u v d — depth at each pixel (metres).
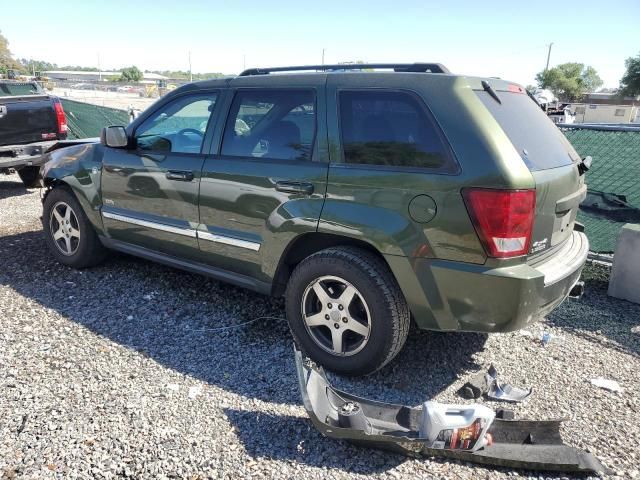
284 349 3.77
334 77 3.48
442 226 2.97
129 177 4.53
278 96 3.71
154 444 2.72
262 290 3.89
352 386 3.36
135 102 40.91
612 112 57.56
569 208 3.41
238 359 3.62
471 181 2.88
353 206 3.25
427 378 3.49
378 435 2.63
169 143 4.33
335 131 3.38
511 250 2.88
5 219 7.37
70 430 2.79
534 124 3.47
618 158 5.71
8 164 8.40
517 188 2.82
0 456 2.59
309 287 3.49
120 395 3.13
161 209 4.34
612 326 4.35
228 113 3.96
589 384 3.47
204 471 2.55
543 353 3.88
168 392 3.19
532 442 2.80
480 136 2.92
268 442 2.78
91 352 3.64
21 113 8.71
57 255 5.34
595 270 5.59
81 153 5.02
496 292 2.89
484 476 2.60
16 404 3.00
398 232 3.08
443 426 2.66
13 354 3.57
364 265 3.21
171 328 4.05
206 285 4.91
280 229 3.56
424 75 3.18
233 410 3.04
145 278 5.06
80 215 5.02
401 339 3.26
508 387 3.35
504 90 3.46
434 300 3.06
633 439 2.91
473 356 3.80
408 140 3.12
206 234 4.03
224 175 3.85
